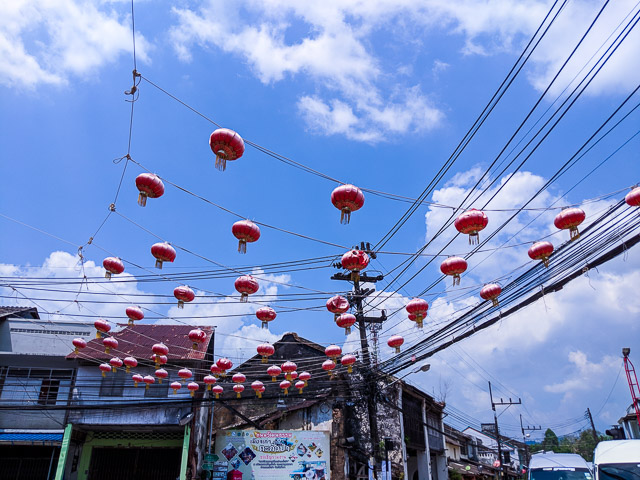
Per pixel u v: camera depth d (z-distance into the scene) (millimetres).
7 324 22656
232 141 8109
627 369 21406
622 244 8062
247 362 26516
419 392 29156
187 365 22047
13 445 20375
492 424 58469
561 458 15828
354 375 22500
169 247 10555
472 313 11820
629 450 12359
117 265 11172
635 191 7465
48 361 22078
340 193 8594
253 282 10789
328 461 21047
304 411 23672
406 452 26000
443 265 9617
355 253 10102
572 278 9094
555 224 8305
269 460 20953
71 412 20531
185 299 11727
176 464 21859
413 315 11023
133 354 21969
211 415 21578
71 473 20797
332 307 12234
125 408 20734
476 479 41375
